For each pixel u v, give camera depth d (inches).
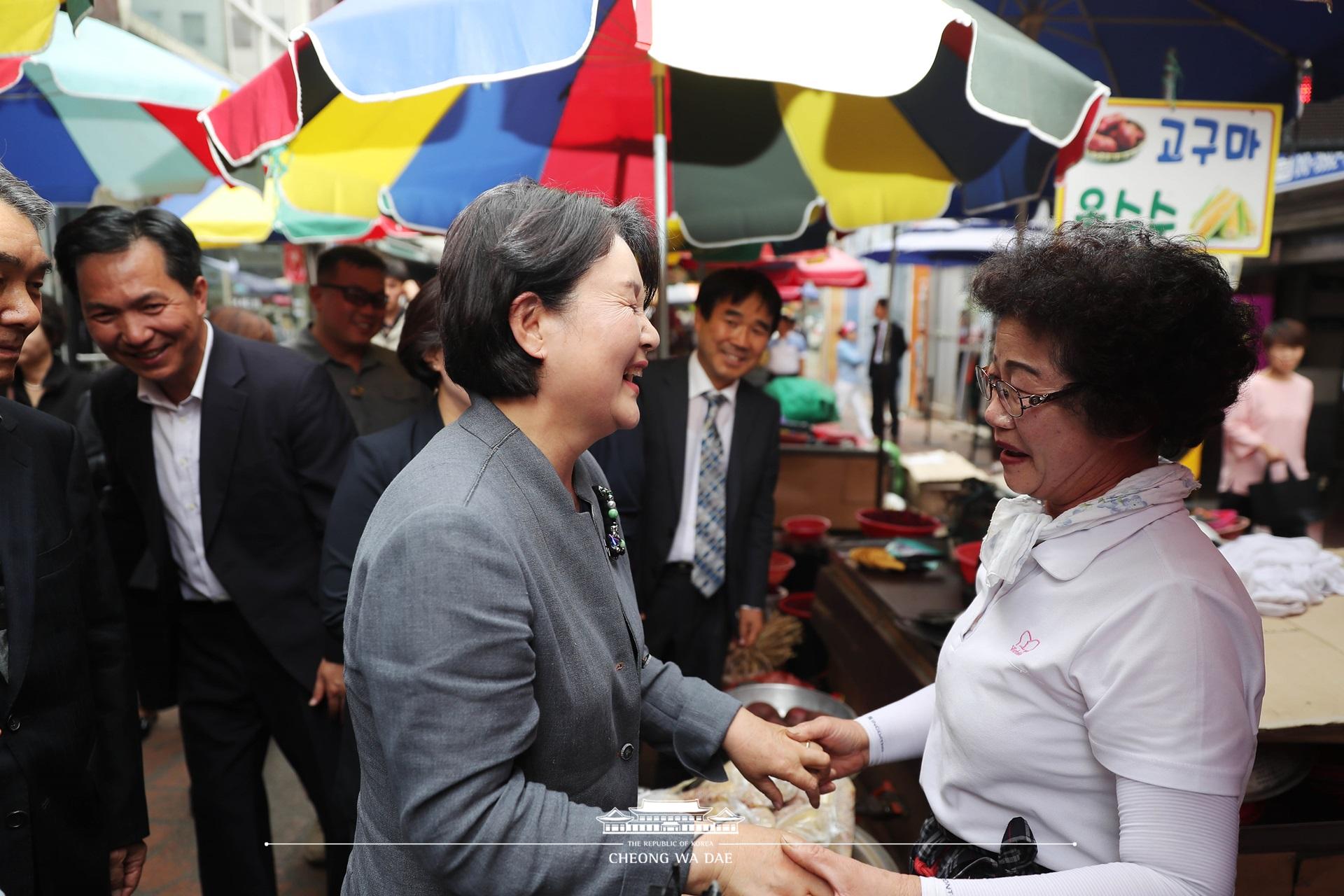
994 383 38.3
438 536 31.4
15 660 47.5
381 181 119.3
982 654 39.6
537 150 125.2
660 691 49.3
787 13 55.7
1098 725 34.2
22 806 47.8
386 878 35.5
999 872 37.6
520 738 32.0
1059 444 36.9
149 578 81.7
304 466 77.8
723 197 117.5
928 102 96.0
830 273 327.9
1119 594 34.9
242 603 75.5
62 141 123.8
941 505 175.6
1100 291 33.8
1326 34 90.6
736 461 99.8
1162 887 31.4
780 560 136.9
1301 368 199.9
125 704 57.9
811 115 110.3
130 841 57.7
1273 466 156.9
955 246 249.1
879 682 91.4
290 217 170.4
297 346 128.6
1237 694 32.9
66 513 52.9
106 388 78.7
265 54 322.0
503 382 35.3
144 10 247.9
